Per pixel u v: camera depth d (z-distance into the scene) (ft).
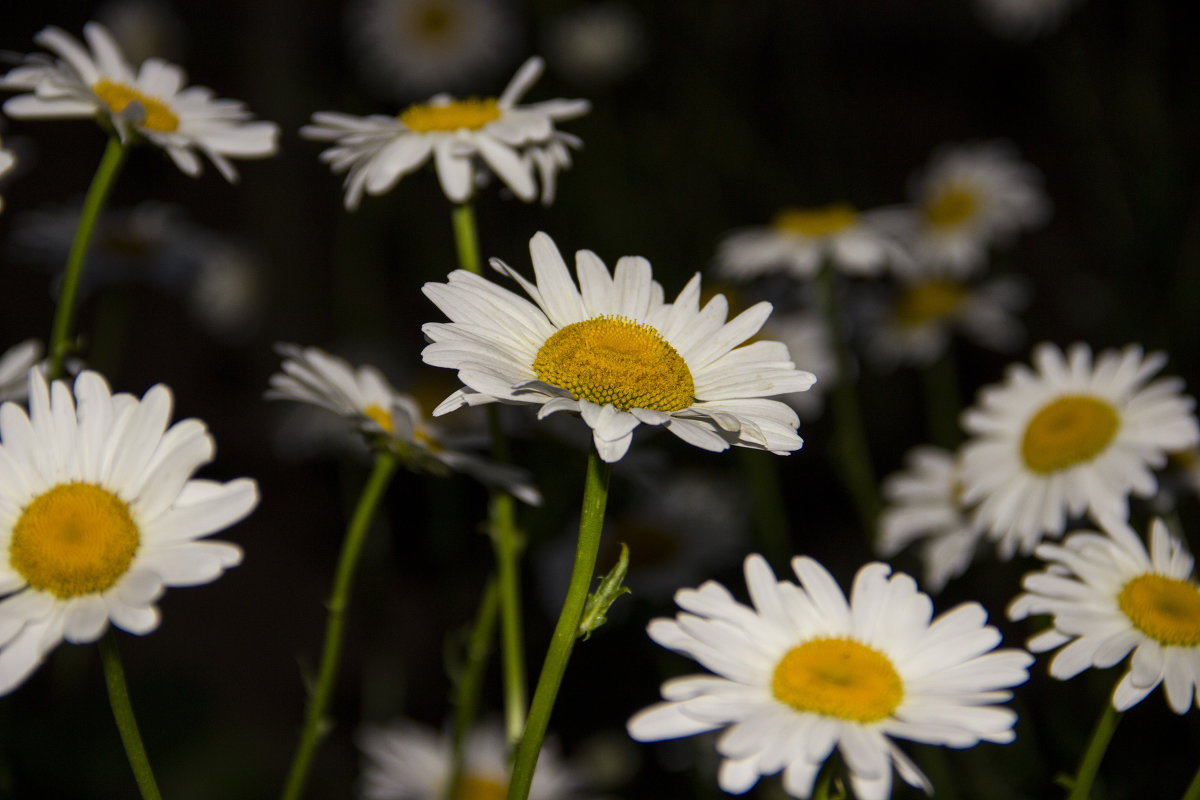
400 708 2.19
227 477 3.24
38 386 1.15
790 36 3.57
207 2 3.61
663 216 3.07
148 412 1.14
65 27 3.55
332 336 3.39
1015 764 1.69
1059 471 1.48
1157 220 2.66
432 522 2.50
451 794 1.42
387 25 3.34
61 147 3.57
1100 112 3.16
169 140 1.33
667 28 3.39
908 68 4.04
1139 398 1.48
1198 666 1.20
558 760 1.85
